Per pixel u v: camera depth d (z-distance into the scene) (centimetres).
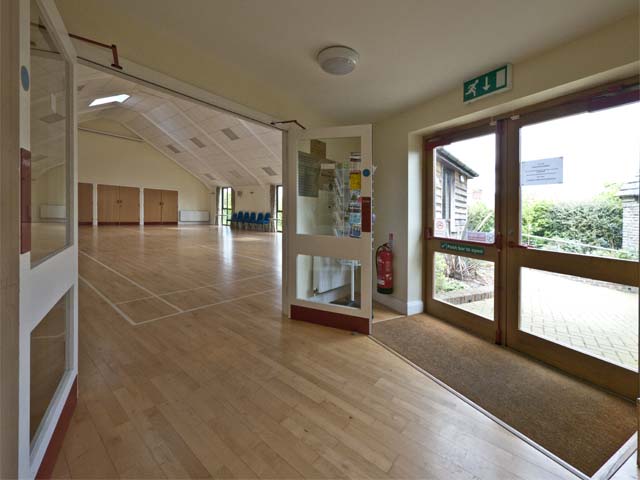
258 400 185
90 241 915
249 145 1090
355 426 164
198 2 178
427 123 323
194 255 721
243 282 483
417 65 248
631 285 199
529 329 258
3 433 89
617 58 188
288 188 327
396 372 224
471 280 311
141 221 1580
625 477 127
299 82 281
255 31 206
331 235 311
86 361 228
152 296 399
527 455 146
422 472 135
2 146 89
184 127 1155
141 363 227
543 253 247
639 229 196
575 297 228
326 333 294
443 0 172
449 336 295
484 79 259
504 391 202
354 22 194
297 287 329
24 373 97
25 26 96
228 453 143
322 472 134
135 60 197
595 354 216
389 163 376
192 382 203
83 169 1404
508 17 186
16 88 91
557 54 217
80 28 175
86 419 164
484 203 295
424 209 362
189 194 1755
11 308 91
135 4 181
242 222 1531
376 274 402
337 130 294
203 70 235
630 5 175
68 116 162
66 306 166
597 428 167
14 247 91
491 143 288
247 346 261
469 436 158
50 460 127
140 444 147
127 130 1510
